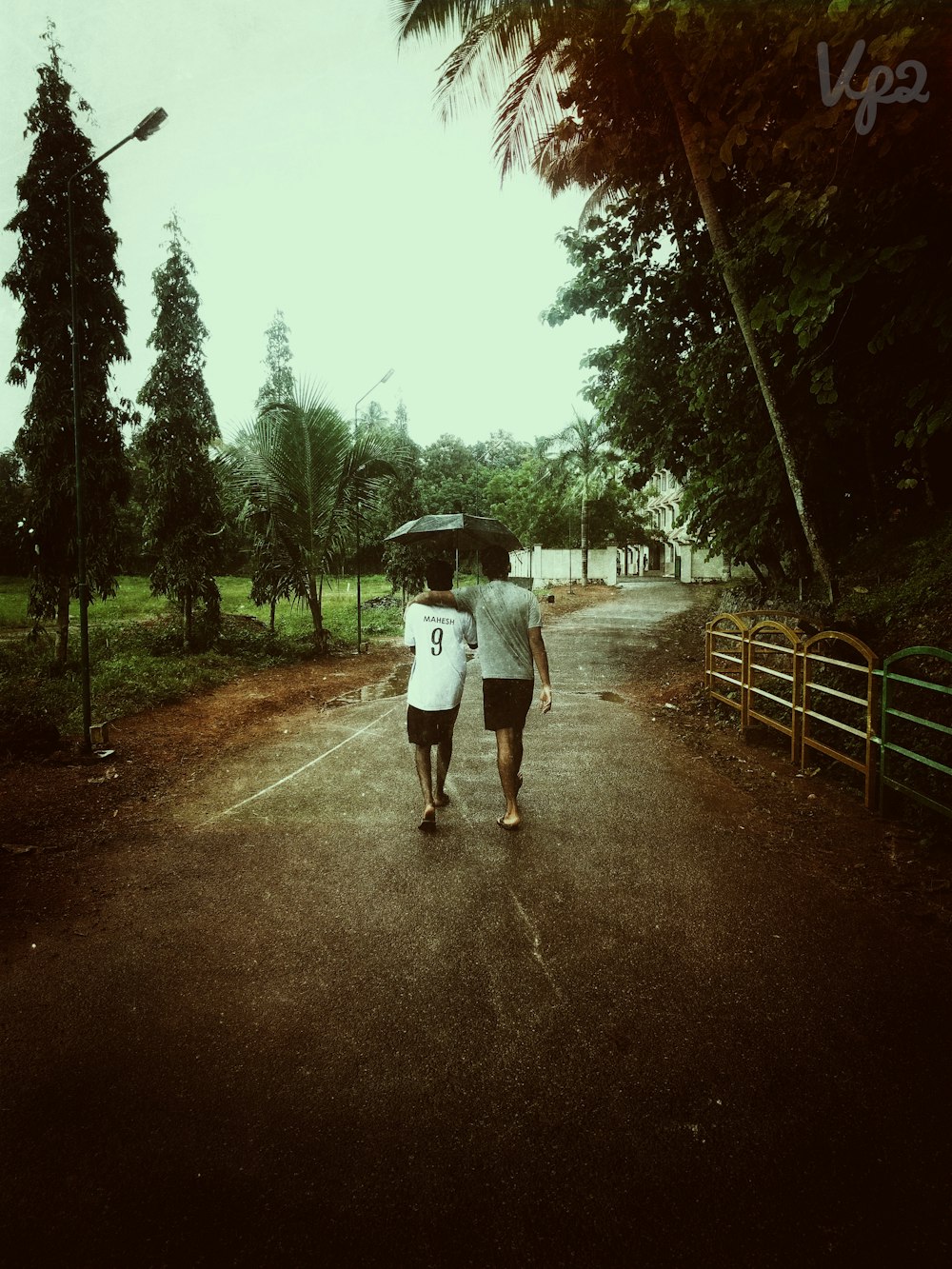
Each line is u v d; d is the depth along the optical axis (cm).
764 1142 226
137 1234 198
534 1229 198
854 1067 260
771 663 987
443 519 890
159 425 1198
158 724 823
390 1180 214
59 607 1071
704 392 1072
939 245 639
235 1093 251
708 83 660
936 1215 201
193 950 343
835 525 1370
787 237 645
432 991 309
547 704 485
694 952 336
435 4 892
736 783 590
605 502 4119
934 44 491
